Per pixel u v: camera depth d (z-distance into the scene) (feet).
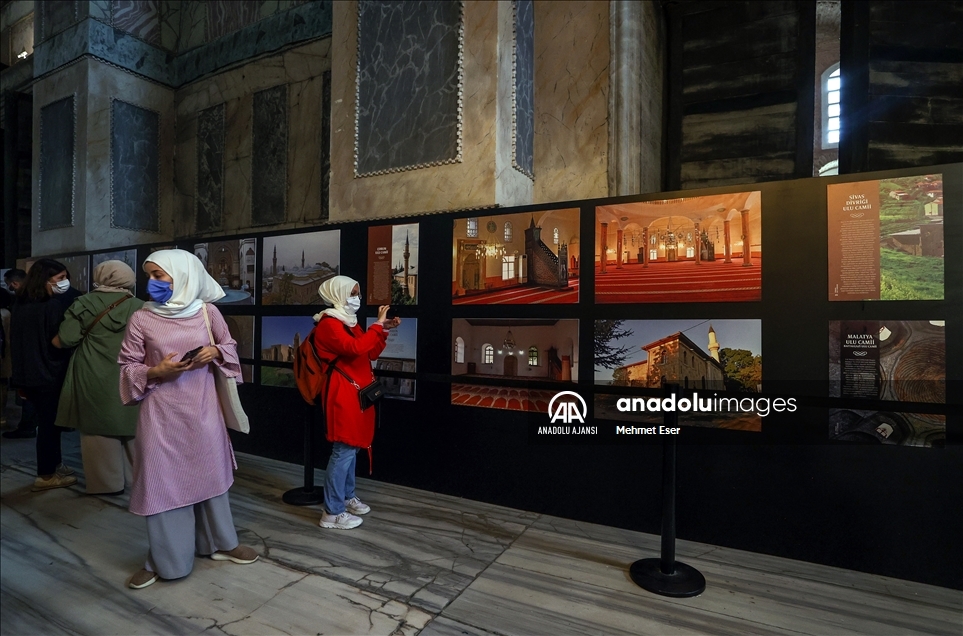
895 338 7.98
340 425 9.56
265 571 8.27
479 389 11.30
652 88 16.10
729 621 6.91
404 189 14.55
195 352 7.67
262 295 14.33
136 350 7.72
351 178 15.55
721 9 16.44
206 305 8.36
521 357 10.86
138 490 7.63
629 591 7.66
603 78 14.94
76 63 22.95
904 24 13.57
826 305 8.41
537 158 15.88
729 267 9.07
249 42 23.27
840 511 8.30
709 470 9.19
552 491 10.50
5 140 27.02
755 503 8.86
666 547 7.96
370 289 12.63
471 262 11.44
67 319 11.50
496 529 9.85
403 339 12.19
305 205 21.76
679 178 16.92
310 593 7.61
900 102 13.55
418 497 11.53
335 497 9.79
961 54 13.25
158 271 7.77
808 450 8.51
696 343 9.30
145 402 7.75
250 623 6.88
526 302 10.82
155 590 7.75
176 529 7.86
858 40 13.84
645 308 9.72
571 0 15.51
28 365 12.05
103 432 11.61
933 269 7.77
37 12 24.86
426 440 11.93
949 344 7.67
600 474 10.06
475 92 13.56
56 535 9.76
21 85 27.73
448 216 11.70
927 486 7.79
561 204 10.48
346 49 15.81
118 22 23.62
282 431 14.16
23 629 6.86
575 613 7.09
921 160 13.41
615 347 9.95
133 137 24.29
